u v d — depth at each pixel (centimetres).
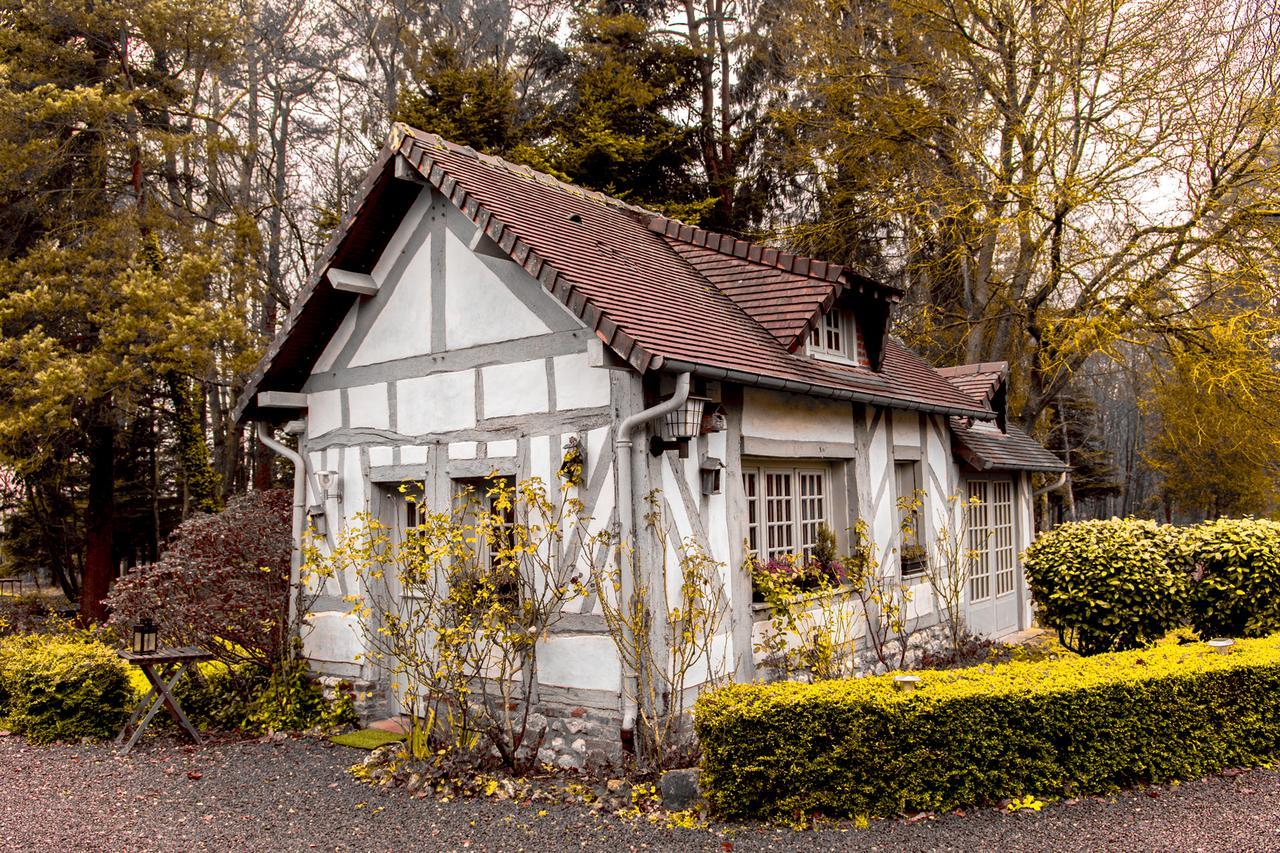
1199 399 1605
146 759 761
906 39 1697
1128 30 1484
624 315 688
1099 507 3809
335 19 2145
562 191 1009
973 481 1338
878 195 1775
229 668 898
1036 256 1619
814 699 573
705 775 579
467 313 813
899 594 1041
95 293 1513
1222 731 668
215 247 1619
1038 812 574
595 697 700
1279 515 2397
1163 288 1492
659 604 684
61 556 1989
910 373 1215
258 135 2203
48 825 596
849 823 559
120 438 1769
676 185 2094
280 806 628
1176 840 523
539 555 739
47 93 1520
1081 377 2795
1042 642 1284
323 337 941
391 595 853
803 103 2095
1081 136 1538
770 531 877
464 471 804
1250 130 1465
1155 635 926
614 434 697
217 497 1819
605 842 540
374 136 2148
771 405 852
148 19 1588
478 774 669
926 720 577
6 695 891
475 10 2164
